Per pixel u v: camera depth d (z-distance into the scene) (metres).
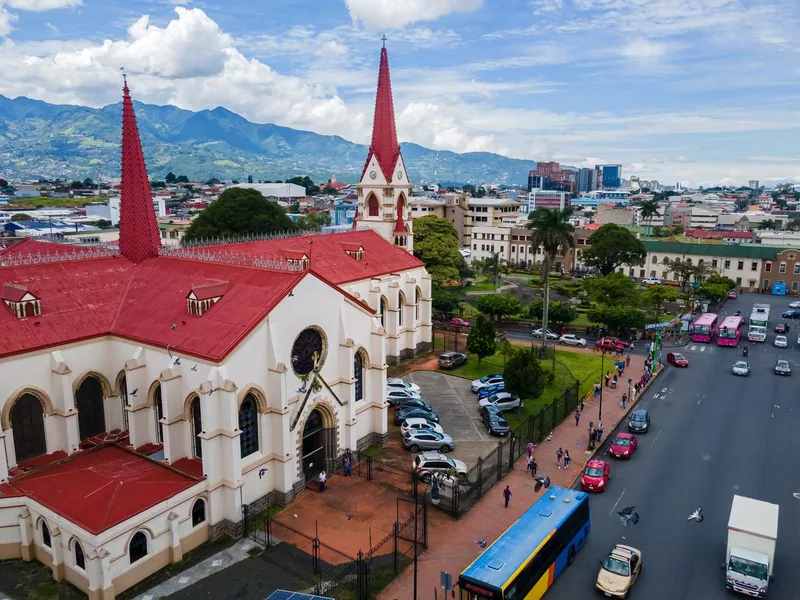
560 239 87.38
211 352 45.72
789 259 157.12
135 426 50.16
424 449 61.12
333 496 52.19
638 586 42.03
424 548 45.38
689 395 81.00
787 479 57.28
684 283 155.88
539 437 65.19
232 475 45.66
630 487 55.78
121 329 52.12
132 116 61.19
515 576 35.88
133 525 40.09
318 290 53.06
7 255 74.06
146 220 62.50
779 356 100.75
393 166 93.75
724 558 45.22
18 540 43.75
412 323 90.38
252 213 114.44
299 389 51.59
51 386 48.41
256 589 40.62
